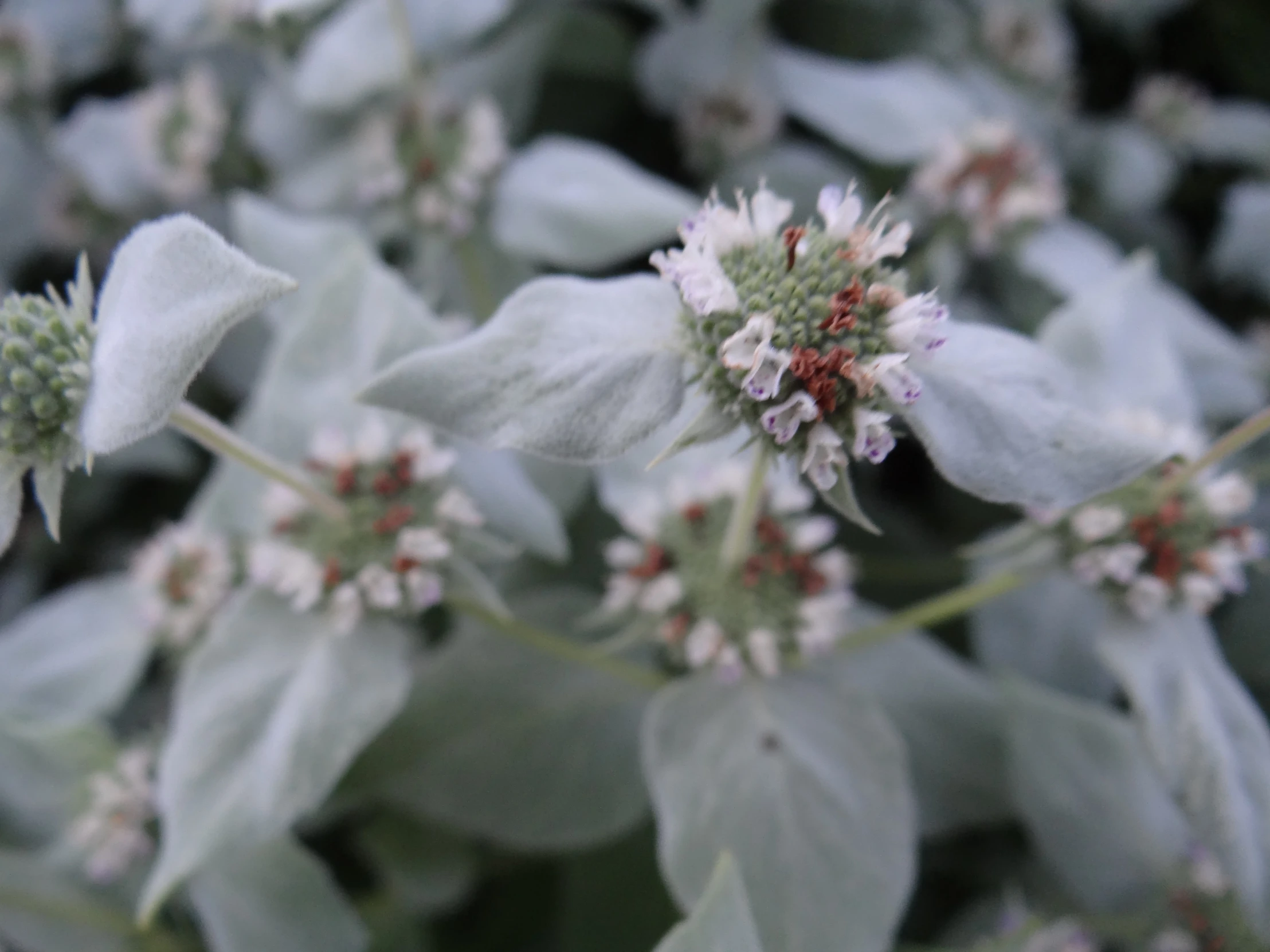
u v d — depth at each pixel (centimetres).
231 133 31
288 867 25
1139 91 35
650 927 26
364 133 29
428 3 28
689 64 30
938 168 29
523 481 24
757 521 24
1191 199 35
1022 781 25
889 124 29
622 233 27
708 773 23
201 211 31
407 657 24
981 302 30
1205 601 23
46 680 27
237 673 23
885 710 26
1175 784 23
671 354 21
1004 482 21
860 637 24
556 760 25
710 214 21
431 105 29
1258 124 33
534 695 25
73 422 21
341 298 24
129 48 33
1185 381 25
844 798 23
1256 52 35
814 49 33
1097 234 32
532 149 29
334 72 28
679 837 23
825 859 23
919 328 21
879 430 21
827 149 32
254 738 23
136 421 20
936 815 25
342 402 24
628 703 25
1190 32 36
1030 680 26
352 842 27
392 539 23
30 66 32
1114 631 23
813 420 21
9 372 21
